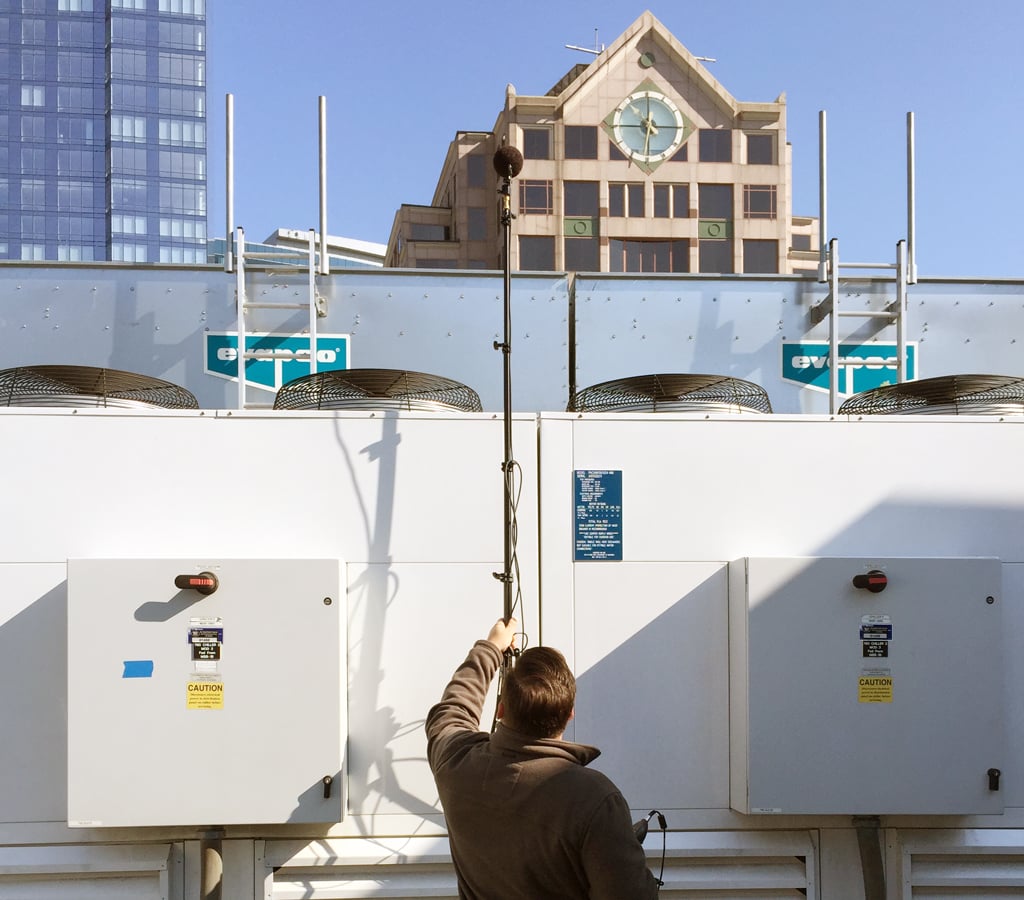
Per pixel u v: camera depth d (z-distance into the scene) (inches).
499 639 105.3
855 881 120.4
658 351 154.9
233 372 151.3
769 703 114.5
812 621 114.8
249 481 120.3
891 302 157.5
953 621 115.2
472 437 122.7
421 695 119.3
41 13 3929.6
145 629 109.9
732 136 1975.9
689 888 118.8
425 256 2026.3
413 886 116.3
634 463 123.5
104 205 3880.4
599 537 122.4
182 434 120.1
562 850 76.3
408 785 118.0
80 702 108.9
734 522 123.6
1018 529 124.8
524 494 122.3
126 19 3961.6
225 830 116.5
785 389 155.5
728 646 122.3
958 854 121.2
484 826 79.6
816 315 156.4
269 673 110.8
